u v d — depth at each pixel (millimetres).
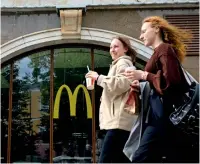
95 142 7836
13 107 8109
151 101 2891
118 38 3688
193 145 2795
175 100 2771
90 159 7781
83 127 7918
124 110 3113
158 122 2828
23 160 7883
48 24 8078
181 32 3074
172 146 2812
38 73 8211
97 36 7949
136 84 2990
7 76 8219
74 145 7859
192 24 7902
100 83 3359
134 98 2990
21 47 8023
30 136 7973
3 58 8078
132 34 7984
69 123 7961
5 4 8180
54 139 7914
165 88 2699
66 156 7824
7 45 8008
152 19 3078
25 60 8281
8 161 7855
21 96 8141
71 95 8062
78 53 8242
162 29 3035
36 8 8055
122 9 8055
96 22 8023
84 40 8023
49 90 8133
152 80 2773
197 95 2748
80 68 8180
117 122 3309
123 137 3334
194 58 7770
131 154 2975
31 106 8102
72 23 7898
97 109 7984
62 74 8164
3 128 8008
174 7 7996
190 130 2738
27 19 8117
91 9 8039
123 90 3250
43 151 7891
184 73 2941
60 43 8180
